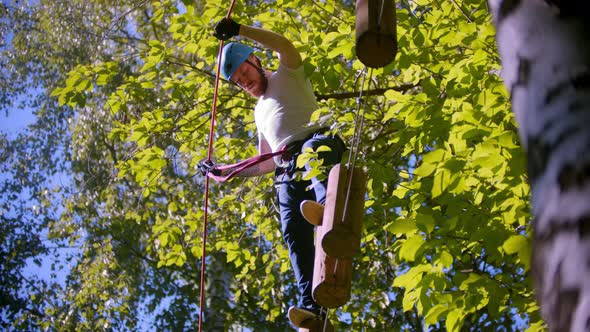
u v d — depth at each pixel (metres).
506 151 4.07
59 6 13.09
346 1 8.14
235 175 4.06
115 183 11.38
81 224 11.98
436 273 4.35
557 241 1.03
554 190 1.06
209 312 11.56
